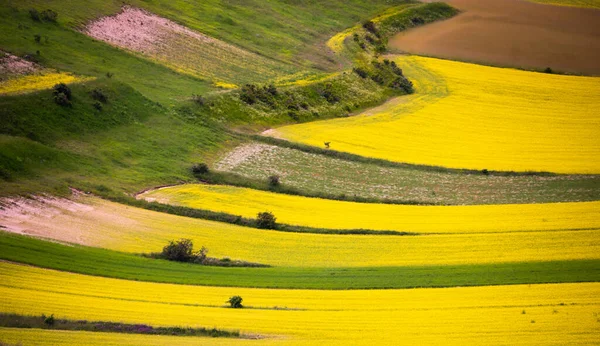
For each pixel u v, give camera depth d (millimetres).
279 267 133250
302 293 121688
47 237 135000
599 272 127688
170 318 109812
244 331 106062
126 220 147625
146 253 136125
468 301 117375
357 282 125750
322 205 164250
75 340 100750
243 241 144125
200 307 115062
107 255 132625
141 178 167250
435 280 125938
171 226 148125
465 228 150000
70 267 125750
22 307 109875
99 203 152250
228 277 128000
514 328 107750
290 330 106812
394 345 102500
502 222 153000
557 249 137875
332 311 114062
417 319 111000
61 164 163000
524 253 136500
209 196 163875
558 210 159500
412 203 168125
